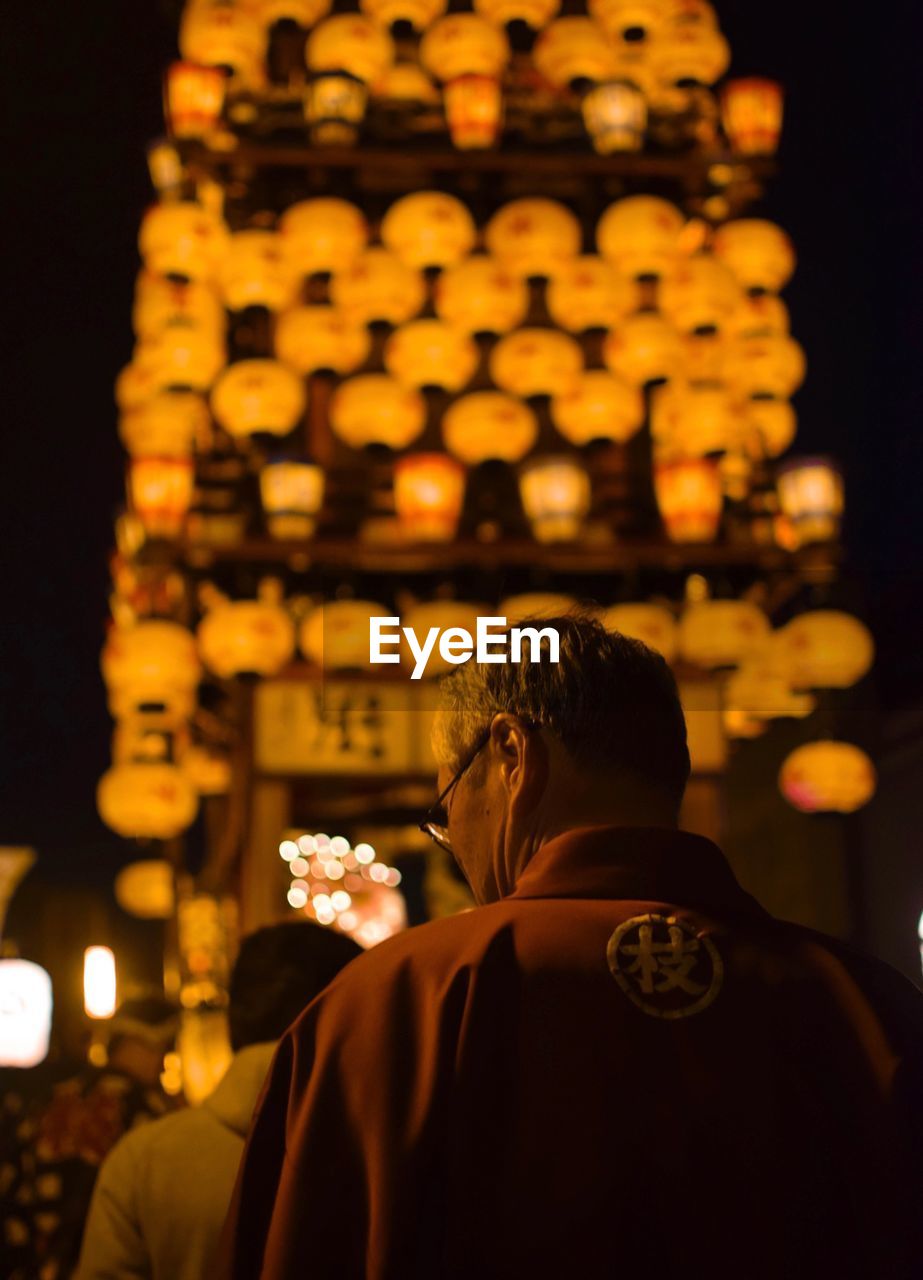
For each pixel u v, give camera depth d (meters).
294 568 7.12
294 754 6.91
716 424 7.34
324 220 7.45
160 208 7.71
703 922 1.45
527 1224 1.30
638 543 7.30
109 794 7.20
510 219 7.53
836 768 7.27
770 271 8.04
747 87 8.23
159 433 7.15
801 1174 1.33
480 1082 1.35
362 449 7.27
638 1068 1.35
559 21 8.28
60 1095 4.67
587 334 7.64
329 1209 1.35
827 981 1.43
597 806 1.55
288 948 2.76
